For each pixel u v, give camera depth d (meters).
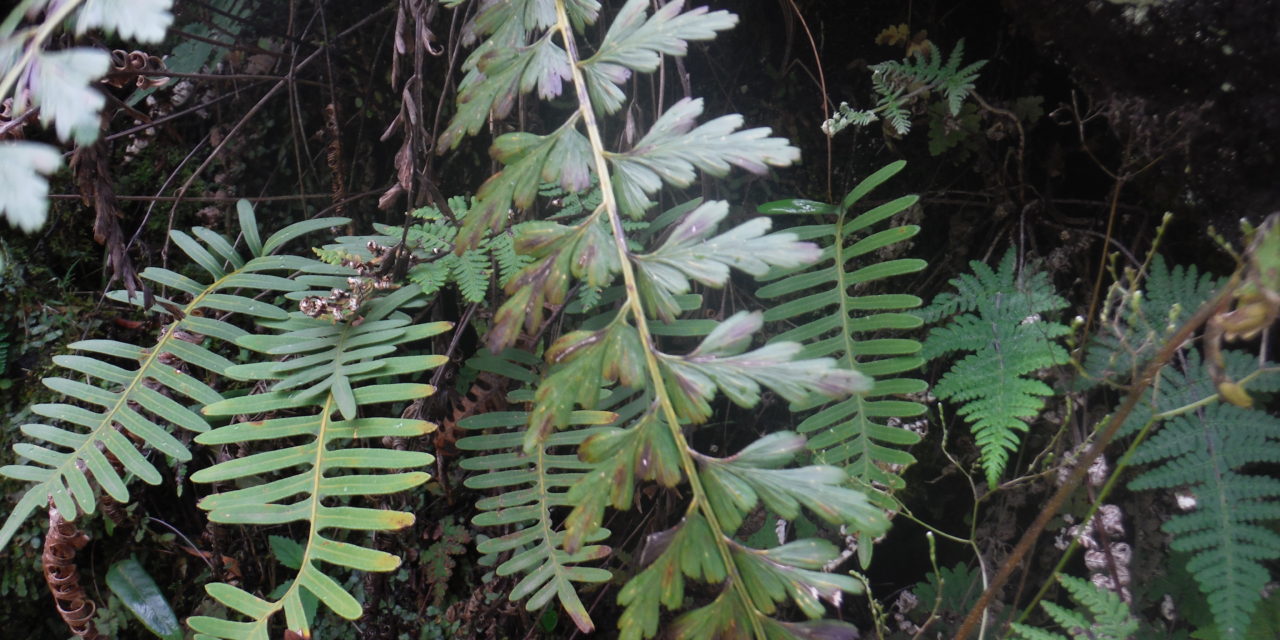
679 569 0.25
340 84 0.56
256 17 0.54
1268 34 0.34
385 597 0.51
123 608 0.52
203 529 0.53
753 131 0.28
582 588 0.49
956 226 0.52
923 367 0.52
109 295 0.43
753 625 0.24
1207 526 0.35
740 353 0.25
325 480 0.34
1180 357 0.38
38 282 0.55
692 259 0.26
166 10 0.24
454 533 0.50
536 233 0.28
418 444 0.48
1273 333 0.39
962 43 0.45
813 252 0.26
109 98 0.37
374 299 0.39
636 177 0.28
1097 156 0.49
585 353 0.26
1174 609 0.42
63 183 0.55
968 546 0.54
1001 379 0.38
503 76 0.31
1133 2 0.37
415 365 0.36
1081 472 0.34
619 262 0.27
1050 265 0.48
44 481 0.35
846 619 0.55
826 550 0.25
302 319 0.39
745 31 0.53
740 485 0.25
